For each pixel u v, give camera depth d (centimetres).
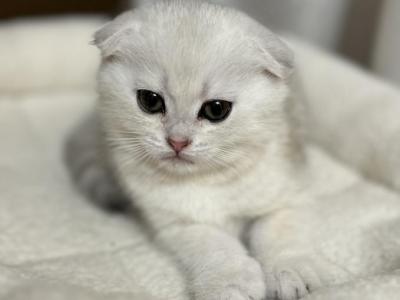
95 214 34
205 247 29
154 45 28
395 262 29
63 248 31
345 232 31
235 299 26
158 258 30
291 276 28
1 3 58
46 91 47
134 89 29
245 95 29
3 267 27
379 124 38
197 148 28
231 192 30
